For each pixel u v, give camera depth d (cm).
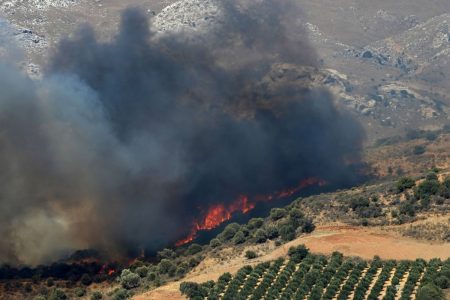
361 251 14262
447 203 16350
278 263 13962
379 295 12231
